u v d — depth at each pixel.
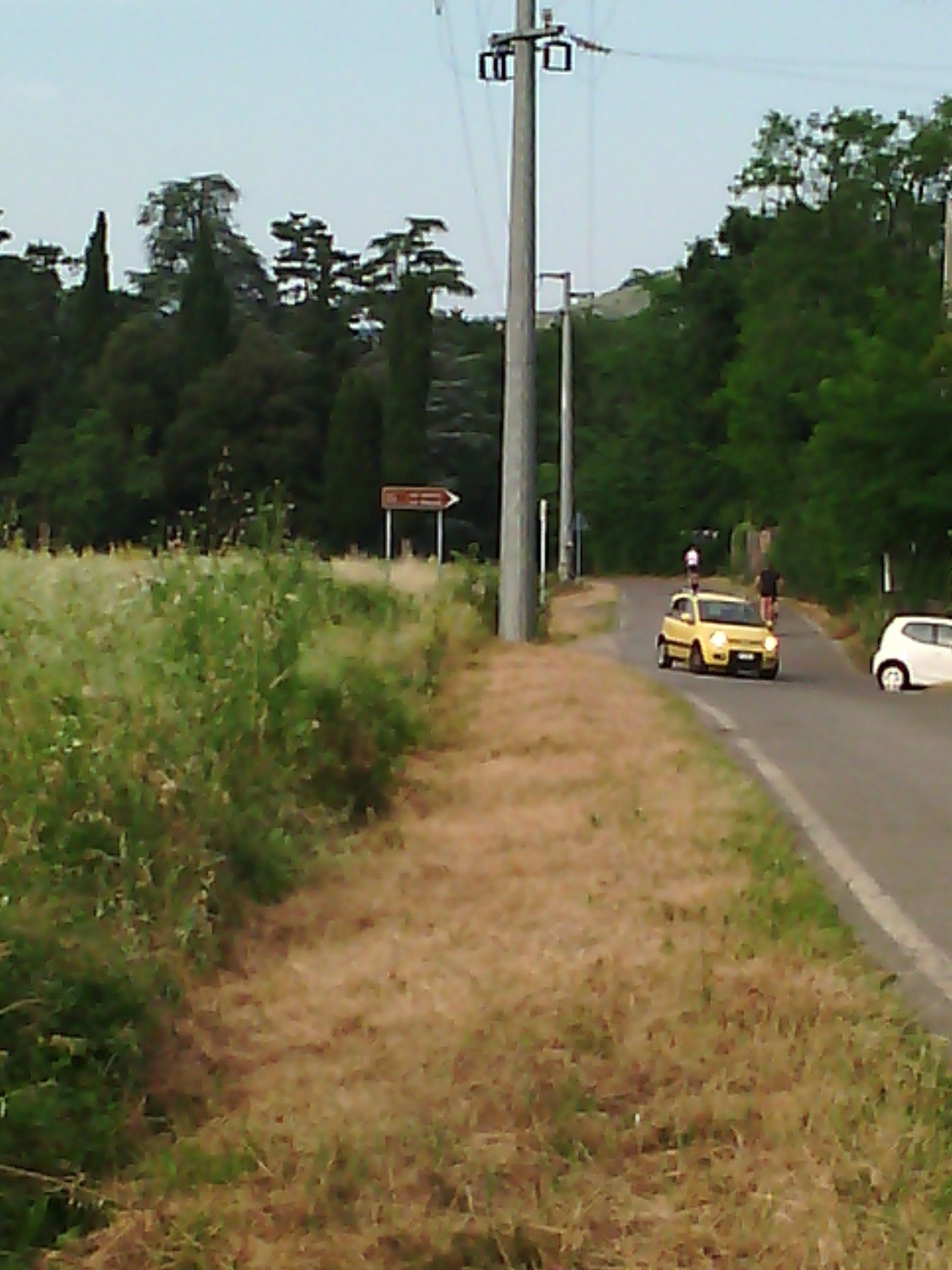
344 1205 5.46
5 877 7.22
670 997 7.43
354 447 69.19
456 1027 7.00
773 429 64.88
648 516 94.75
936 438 41.78
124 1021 6.61
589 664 23.58
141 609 11.05
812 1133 5.97
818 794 14.18
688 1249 5.18
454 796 12.46
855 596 51.34
